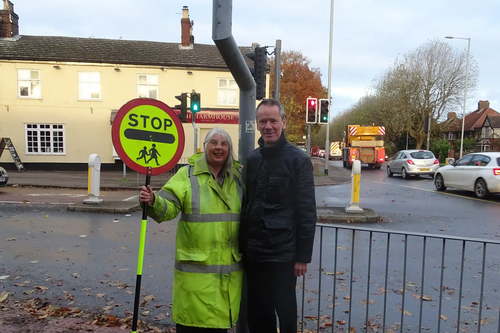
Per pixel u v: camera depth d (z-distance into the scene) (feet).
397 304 14.10
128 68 76.64
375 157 94.32
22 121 75.56
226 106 79.41
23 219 28.71
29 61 74.54
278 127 8.74
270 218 8.46
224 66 78.74
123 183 53.11
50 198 39.24
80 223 27.68
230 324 8.44
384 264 18.89
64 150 76.74
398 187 53.47
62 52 76.43
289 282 8.78
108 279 16.44
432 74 131.44
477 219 30.40
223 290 8.39
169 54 80.18
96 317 12.62
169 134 9.04
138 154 8.66
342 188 52.85
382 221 29.43
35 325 11.86
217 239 8.36
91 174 33.88
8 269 17.60
